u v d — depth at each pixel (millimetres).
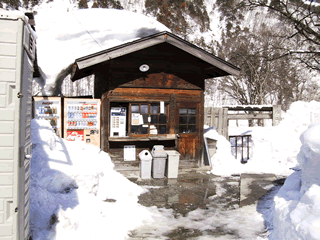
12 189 2543
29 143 3160
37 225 3625
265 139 10141
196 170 8633
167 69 8273
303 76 22062
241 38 22578
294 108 12156
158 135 8305
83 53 10461
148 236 4203
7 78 2559
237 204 5711
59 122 7336
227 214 5152
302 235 2965
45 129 5945
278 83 21719
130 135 8000
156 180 7598
